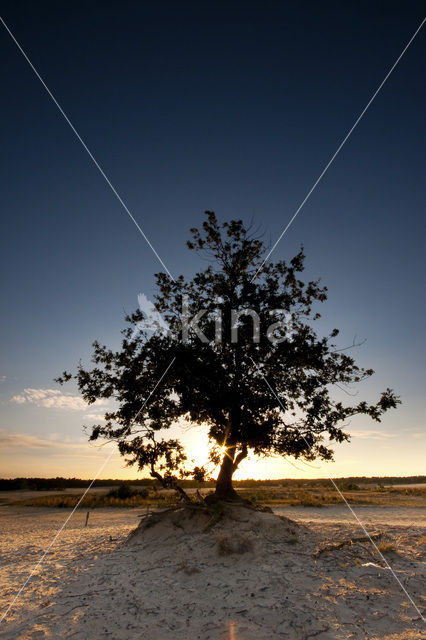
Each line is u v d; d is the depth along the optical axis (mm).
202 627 7805
